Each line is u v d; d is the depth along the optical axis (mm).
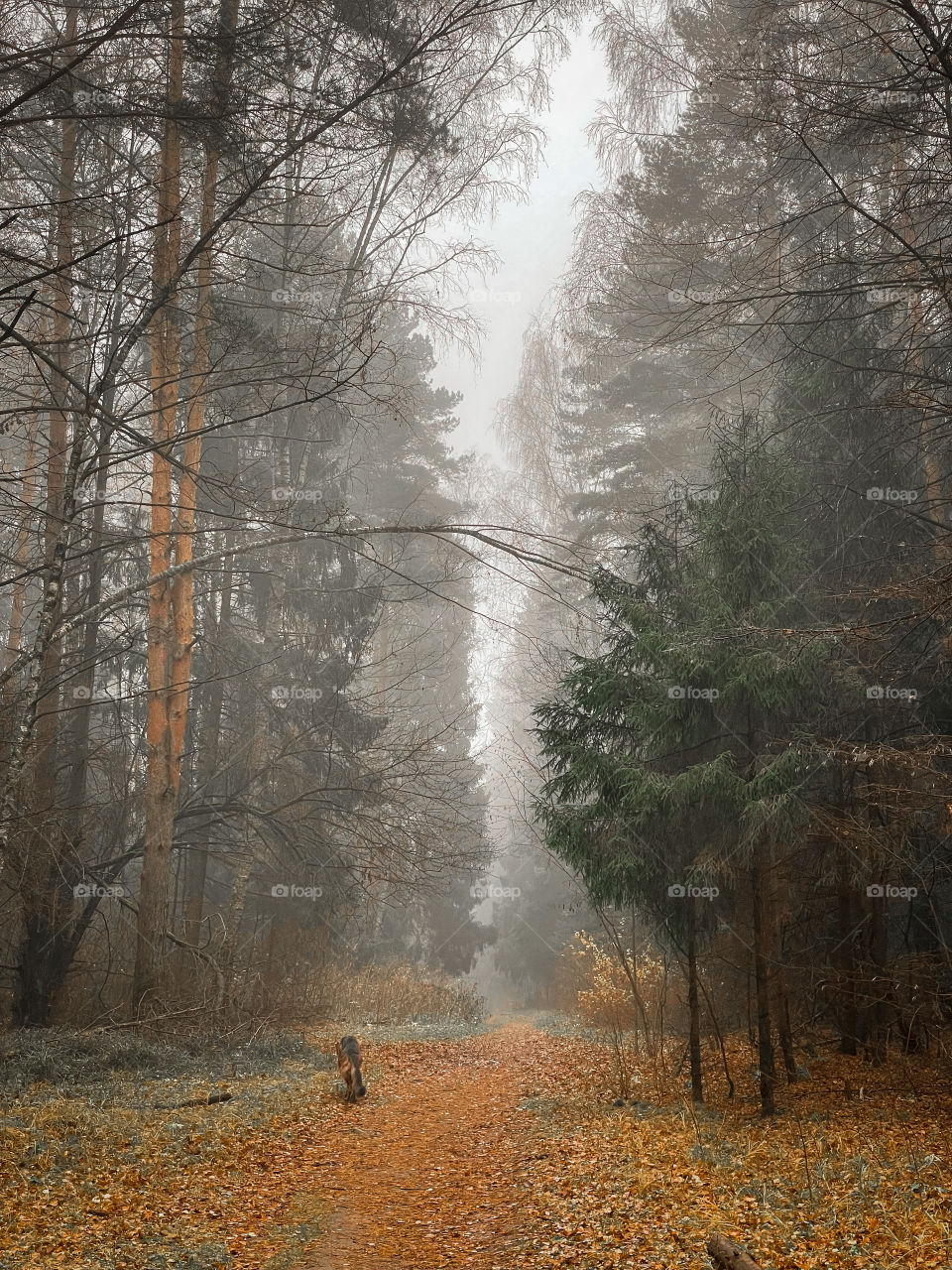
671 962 19172
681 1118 11406
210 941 19812
